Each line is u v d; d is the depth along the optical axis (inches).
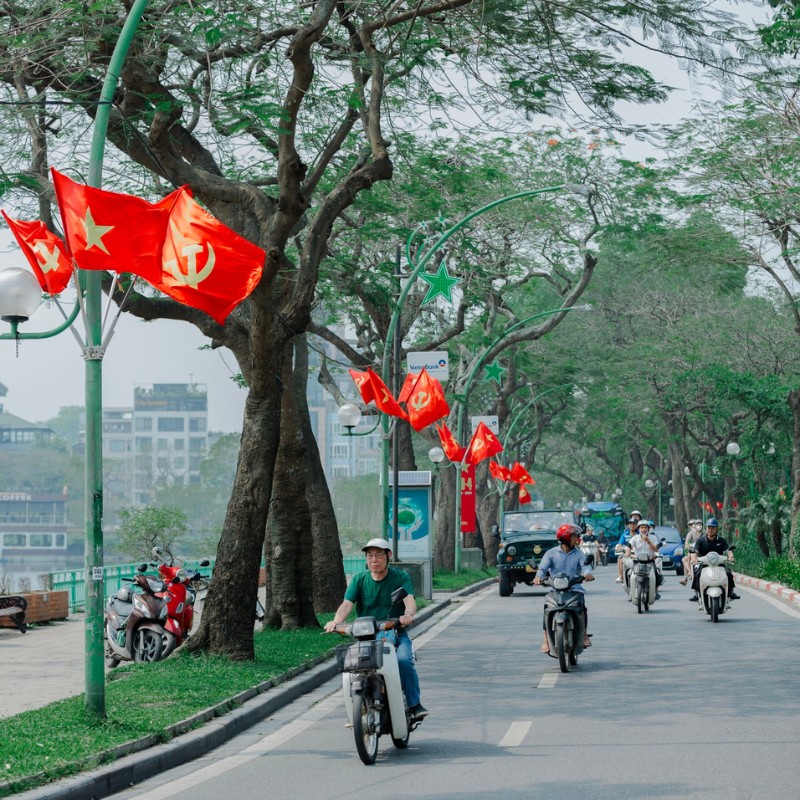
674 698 661.9
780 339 2305.6
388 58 908.0
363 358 1648.6
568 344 2847.0
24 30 802.2
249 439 829.8
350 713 495.8
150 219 548.4
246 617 813.9
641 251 2015.3
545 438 4079.7
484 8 829.8
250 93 815.1
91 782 430.9
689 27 790.5
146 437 7465.6
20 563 6697.8
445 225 1478.8
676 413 2773.1
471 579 1977.1
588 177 1776.6
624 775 451.8
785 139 1392.7
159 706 594.6
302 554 1048.8
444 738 553.6
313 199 1349.7
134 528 2007.9
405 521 1550.2
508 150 1770.4
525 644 998.4
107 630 874.1
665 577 2337.6
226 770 488.4
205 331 991.6
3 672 831.1
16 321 561.6
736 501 2881.4
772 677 746.2
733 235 1646.2
